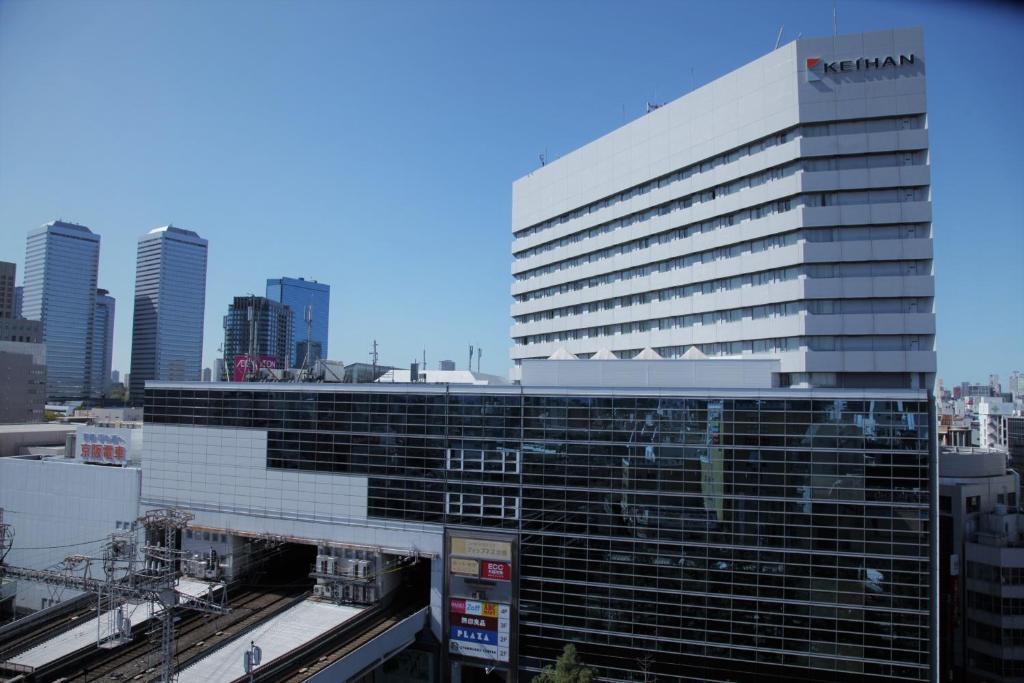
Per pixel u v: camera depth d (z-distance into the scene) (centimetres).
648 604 6266
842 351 7462
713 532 6122
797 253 7719
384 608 7156
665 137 9650
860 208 7506
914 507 5675
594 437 6488
